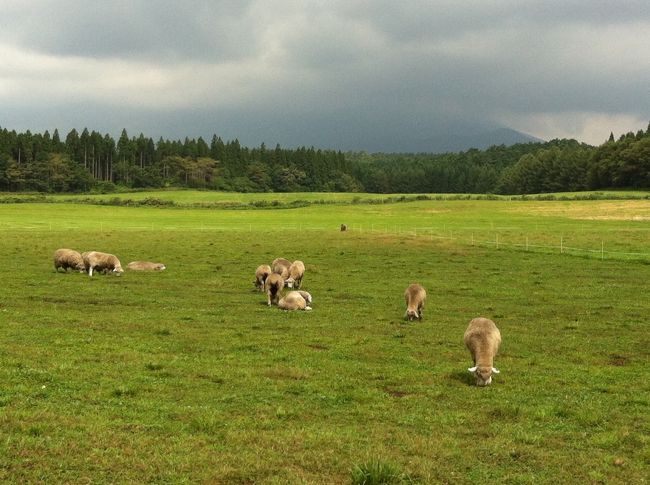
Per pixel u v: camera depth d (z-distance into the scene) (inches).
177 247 2321.6
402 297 1304.1
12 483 379.9
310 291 1379.2
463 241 2549.2
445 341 879.1
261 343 834.8
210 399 580.1
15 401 541.6
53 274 1556.3
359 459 439.2
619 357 806.5
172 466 415.8
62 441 448.8
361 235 2854.3
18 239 2503.7
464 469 430.9
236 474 406.9
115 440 456.1
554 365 749.9
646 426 526.0
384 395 609.0
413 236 2780.5
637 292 1362.0
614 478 418.0
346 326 981.2
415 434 497.0
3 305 1101.1
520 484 408.2
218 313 1077.8
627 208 4731.8
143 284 1435.8
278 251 2212.1
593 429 519.5
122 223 3796.8
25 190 7790.4
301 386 628.7
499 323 1034.1
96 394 577.0
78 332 868.0
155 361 713.0
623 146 7209.6
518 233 2945.4
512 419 543.2
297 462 432.8
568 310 1157.7
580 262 1882.4
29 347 757.3
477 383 652.7
